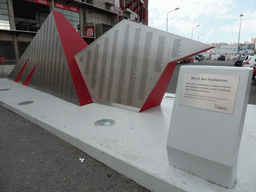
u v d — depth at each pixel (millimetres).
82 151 2398
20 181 1820
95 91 4449
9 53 19594
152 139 2383
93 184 1767
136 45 3668
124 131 2660
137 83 3688
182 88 1561
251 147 2145
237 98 1292
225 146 1328
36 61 6434
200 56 44906
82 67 4660
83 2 24531
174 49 3201
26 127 3260
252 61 11922
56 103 4434
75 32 5441
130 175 1831
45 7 21953
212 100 1396
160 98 4090
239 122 1276
